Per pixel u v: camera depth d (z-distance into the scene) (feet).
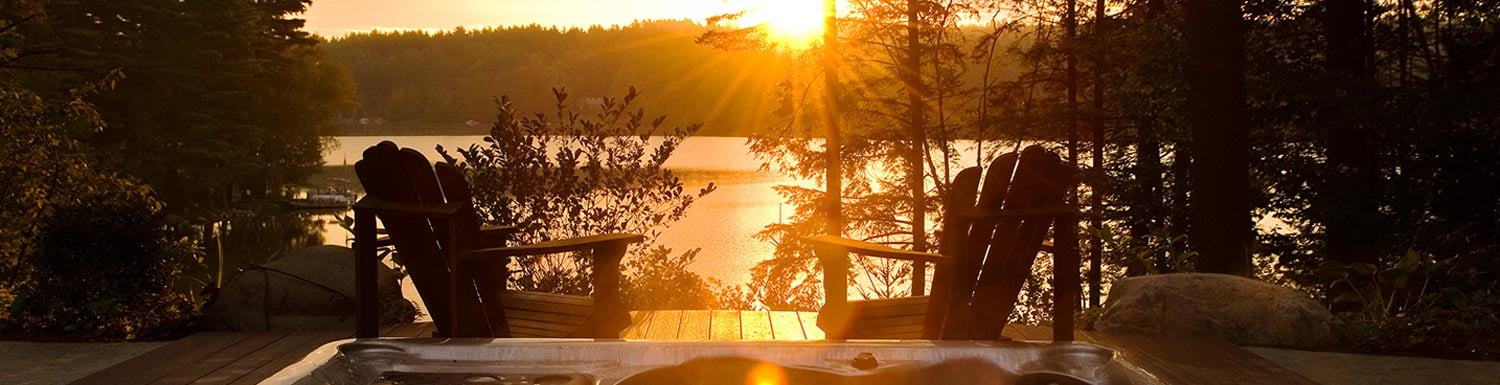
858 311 12.89
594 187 23.13
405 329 17.53
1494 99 32.81
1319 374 14.94
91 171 33.58
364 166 12.68
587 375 7.67
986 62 55.11
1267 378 14.14
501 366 7.84
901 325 12.81
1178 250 41.19
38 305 17.81
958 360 7.72
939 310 12.23
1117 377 7.21
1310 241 39.45
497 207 22.31
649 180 23.36
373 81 364.99
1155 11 42.19
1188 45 30.48
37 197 32.17
